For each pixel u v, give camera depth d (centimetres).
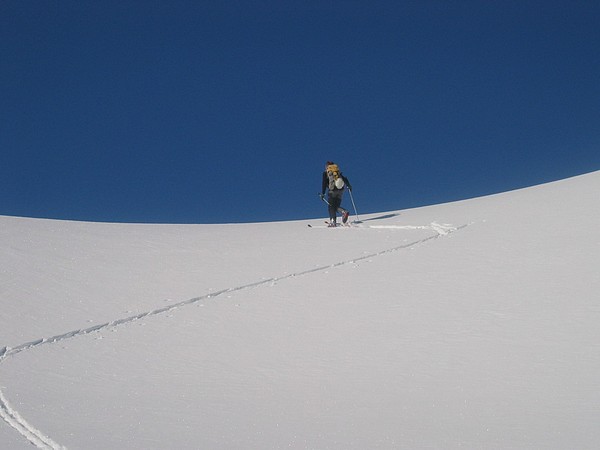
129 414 691
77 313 1142
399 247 1535
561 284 1121
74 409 713
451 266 1318
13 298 1224
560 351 827
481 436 577
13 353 954
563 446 542
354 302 1137
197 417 675
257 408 704
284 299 1188
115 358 927
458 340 908
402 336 948
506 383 735
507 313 1003
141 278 1370
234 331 1031
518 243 1449
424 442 568
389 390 745
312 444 575
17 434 634
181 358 920
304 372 835
